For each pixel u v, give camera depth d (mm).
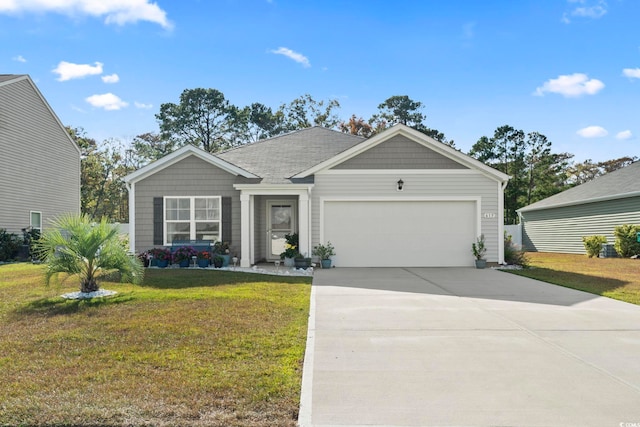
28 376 4699
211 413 3902
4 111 20297
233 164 15914
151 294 9102
